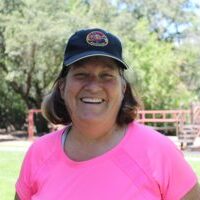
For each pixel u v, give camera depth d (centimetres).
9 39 2702
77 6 3303
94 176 277
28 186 299
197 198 281
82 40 287
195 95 4225
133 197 268
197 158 1758
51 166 291
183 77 4288
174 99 3469
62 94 315
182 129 2142
